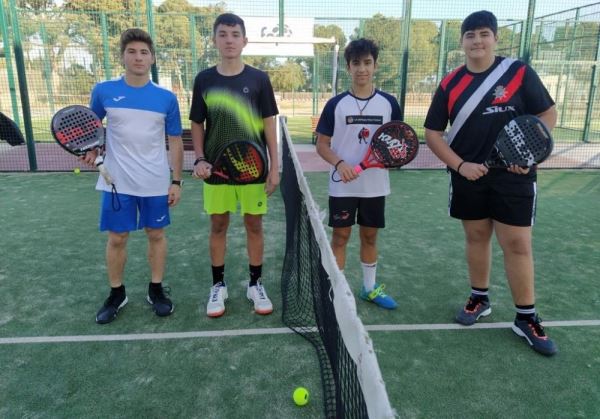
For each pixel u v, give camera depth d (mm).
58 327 3232
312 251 2811
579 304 3625
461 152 3039
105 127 3154
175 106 3219
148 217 3260
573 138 14375
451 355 2920
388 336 3148
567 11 13477
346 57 3254
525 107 2896
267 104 3250
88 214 5949
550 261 4496
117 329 3209
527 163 2705
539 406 2459
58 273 4145
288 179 5094
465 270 4297
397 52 12664
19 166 9344
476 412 2412
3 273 4141
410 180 8312
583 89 15961
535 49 14688
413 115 13156
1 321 3314
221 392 2543
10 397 2500
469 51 2881
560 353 2947
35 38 13703
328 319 2102
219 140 3221
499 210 2963
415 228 5512
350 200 3391
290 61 23266
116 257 3291
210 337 3098
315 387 2576
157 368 2758
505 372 2748
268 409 2410
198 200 6680
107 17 13102
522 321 3061
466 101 2928
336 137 3383
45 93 14227
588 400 2506
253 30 10312
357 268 4336
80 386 2594
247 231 3482
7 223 5574
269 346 2979
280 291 3789
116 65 13797
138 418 2352
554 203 6750
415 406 2455
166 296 3578
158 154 3191
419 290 3881
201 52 13172
